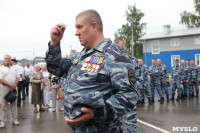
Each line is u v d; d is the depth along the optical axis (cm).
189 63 996
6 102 539
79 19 154
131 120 276
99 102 122
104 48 147
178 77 934
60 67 171
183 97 981
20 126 534
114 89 139
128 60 143
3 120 529
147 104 832
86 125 141
